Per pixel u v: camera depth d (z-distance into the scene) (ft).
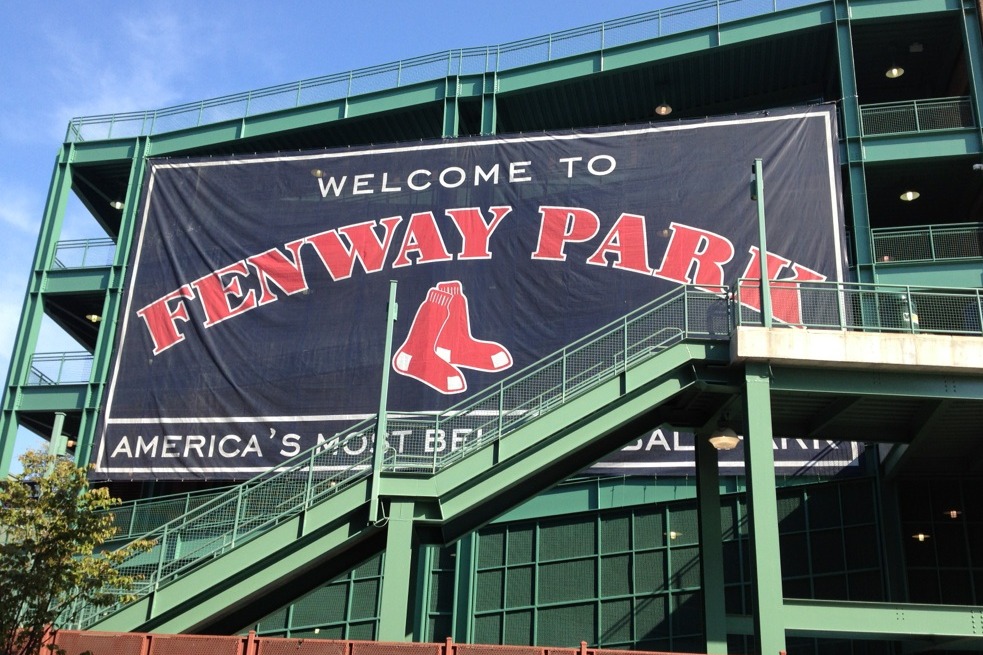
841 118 110.63
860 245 97.50
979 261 95.50
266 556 60.90
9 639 55.77
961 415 70.95
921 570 85.66
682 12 112.98
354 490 62.49
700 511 69.26
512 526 100.73
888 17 105.81
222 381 103.91
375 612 99.14
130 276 110.93
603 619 93.50
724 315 73.41
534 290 100.48
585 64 114.01
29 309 119.65
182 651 54.54
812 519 90.68
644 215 100.83
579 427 63.36
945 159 101.04
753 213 98.22
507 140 107.34
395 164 109.29
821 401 68.80
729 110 121.39
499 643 96.17
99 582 58.95
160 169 115.03
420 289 103.09
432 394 98.17
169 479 100.89
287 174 111.75
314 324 104.27
